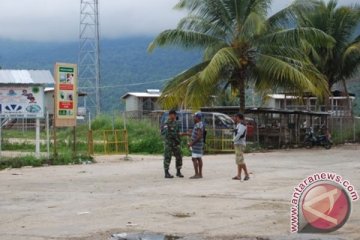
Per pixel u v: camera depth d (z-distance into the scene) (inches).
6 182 764.6
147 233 410.0
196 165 781.3
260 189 650.2
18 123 2122.3
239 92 1492.4
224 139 1393.9
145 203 554.9
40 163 1033.5
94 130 1753.2
